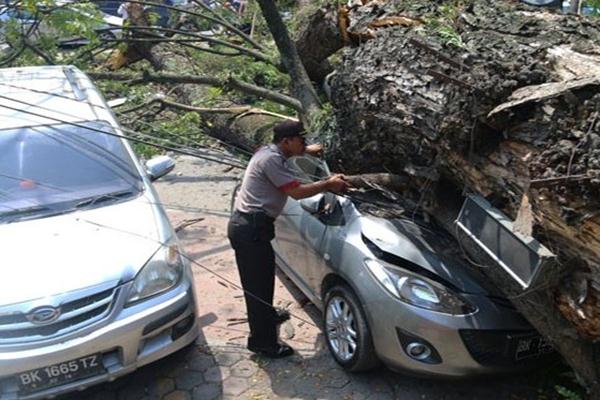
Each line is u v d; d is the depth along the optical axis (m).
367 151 4.07
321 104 6.21
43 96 4.48
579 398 3.12
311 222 4.06
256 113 7.26
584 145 2.38
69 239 3.41
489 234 2.88
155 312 3.26
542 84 2.78
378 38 4.18
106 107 4.60
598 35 3.39
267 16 6.21
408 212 3.84
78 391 3.26
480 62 3.11
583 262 2.47
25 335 3.01
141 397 3.54
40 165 3.95
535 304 2.80
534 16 3.83
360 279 3.45
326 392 3.57
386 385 3.62
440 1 4.76
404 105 3.46
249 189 3.64
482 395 3.53
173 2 9.65
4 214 3.59
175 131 7.28
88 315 3.13
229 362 3.86
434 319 3.18
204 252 5.29
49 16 6.91
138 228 3.59
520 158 2.72
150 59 8.95
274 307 4.18
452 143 3.09
